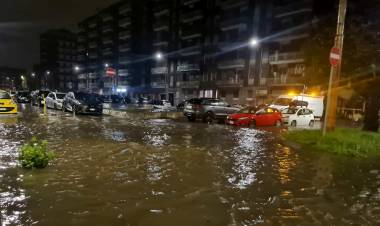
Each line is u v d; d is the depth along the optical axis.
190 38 60.66
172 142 11.39
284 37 43.12
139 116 25.75
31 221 4.12
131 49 77.62
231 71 51.88
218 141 12.06
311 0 40.44
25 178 6.02
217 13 54.06
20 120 17.88
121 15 83.00
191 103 23.02
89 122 18.59
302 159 8.75
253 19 47.84
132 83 76.50
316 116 28.62
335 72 12.45
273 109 21.30
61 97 28.84
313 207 4.98
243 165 7.79
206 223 4.24
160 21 67.94
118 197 5.16
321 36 17.25
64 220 4.19
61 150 9.10
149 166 7.38
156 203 4.94
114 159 8.05
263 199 5.29
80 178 6.17
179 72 63.16
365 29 15.53
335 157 9.15
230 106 23.25
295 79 41.62
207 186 5.92
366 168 7.79
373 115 15.93
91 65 97.00
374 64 14.96
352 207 5.04
